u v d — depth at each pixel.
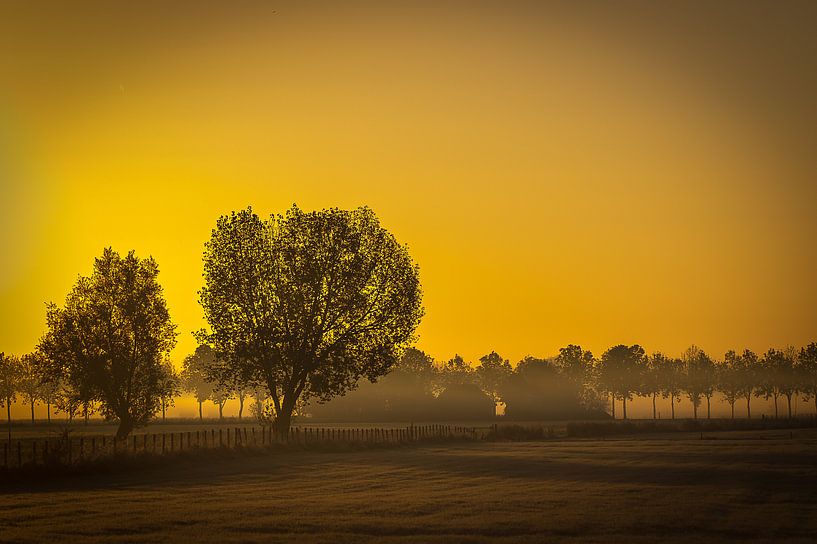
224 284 92.44
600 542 30.11
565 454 80.94
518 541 30.25
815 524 34.28
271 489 47.19
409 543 29.66
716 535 31.62
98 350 89.50
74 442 73.81
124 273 93.19
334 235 93.88
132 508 37.88
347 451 84.62
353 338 93.75
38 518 34.56
